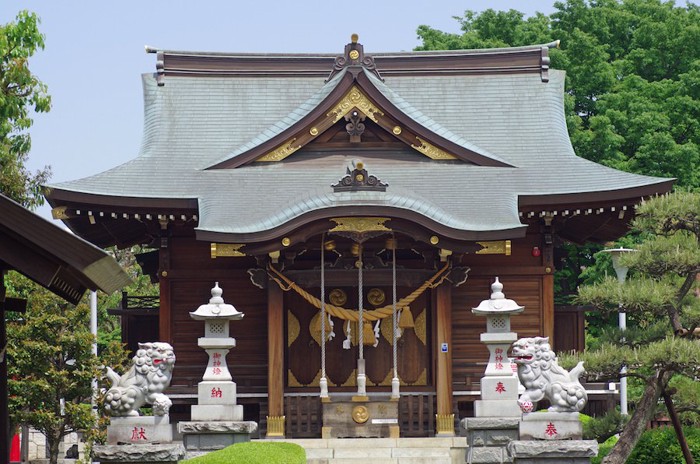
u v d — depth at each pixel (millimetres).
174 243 32969
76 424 34188
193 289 32844
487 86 37906
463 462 27609
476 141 35938
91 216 32250
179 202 31750
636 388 42000
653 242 24984
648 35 54312
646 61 54125
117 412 23906
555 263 39469
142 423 23812
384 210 29234
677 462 26672
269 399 30750
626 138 51875
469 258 32875
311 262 32062
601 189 31641
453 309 32656
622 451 25141
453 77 38188
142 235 36406
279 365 30844
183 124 36750
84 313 34656
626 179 32688
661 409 26922
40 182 35625
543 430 23453
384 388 32156
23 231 12328
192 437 25219
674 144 50156
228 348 25875
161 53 38250
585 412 34438
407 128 33219
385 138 33750
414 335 32406
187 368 32500
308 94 38250
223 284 32844
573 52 53375
